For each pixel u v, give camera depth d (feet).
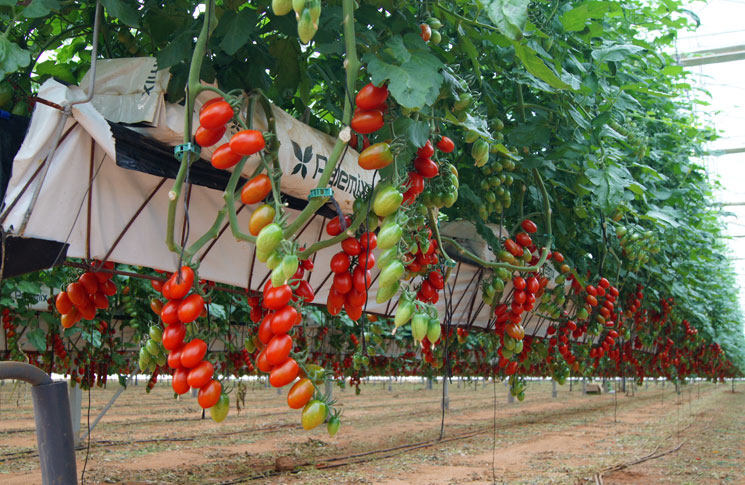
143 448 32.45
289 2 5.15
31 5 7.22
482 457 31.27
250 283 11.96
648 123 21.52
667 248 23.47
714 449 35.40
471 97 8.43
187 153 6.66
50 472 5.30
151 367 9.05
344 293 7.39
